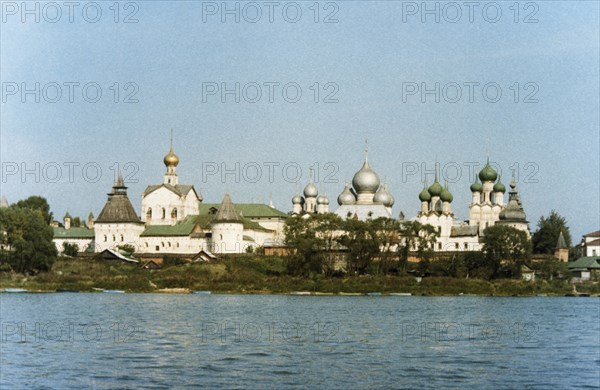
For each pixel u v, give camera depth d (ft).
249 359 403.54
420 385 344.90
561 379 359.46
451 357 415.64
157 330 526.16
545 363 399.85
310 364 390.21
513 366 390.21
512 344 470.39
